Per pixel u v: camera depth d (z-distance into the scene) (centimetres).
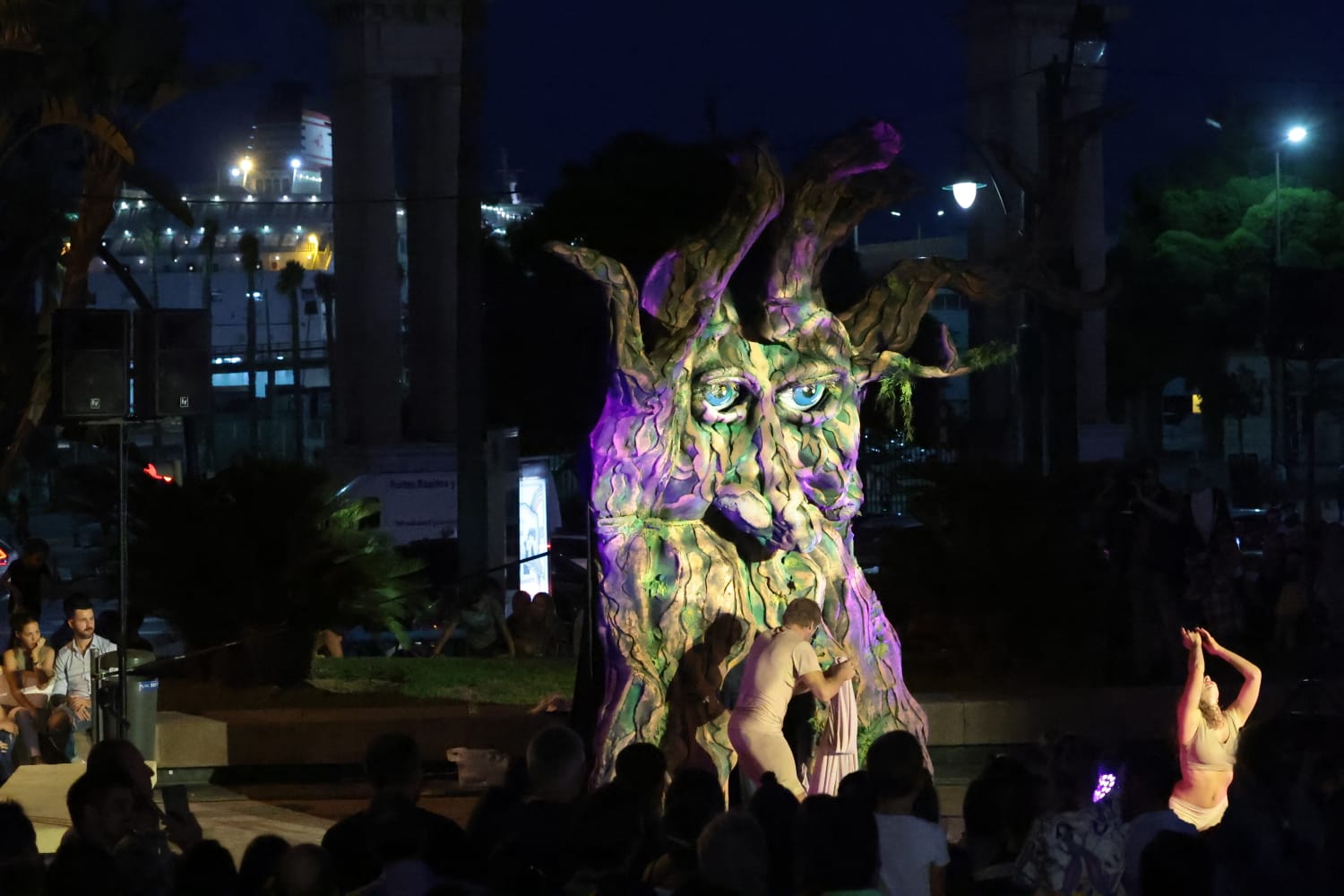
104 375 1384
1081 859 776
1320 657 2002
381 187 3847
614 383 1330
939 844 777
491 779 1522
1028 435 2298
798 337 1367
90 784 851
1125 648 1870
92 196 2288
